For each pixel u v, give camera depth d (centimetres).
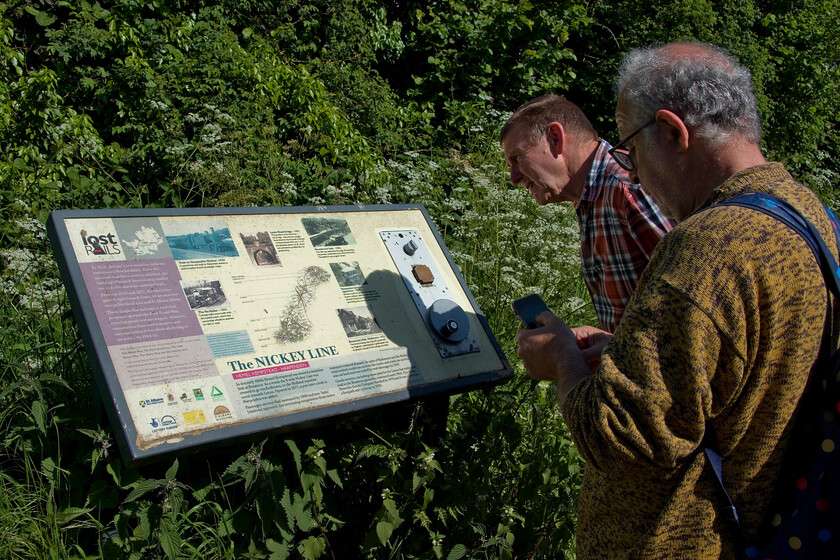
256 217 248
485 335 271
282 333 228
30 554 221
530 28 875
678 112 157
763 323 140
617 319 275
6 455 249
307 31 771
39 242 404
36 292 336
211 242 234
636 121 165
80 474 231
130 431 192
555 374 187
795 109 1179
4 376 280
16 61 553
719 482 147
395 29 839
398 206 285
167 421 198
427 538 254
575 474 280
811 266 144
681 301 140
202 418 202
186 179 491
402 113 758
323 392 223
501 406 277
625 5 1025
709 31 1031
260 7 753
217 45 611
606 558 164
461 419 300
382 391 233
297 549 231
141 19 627
